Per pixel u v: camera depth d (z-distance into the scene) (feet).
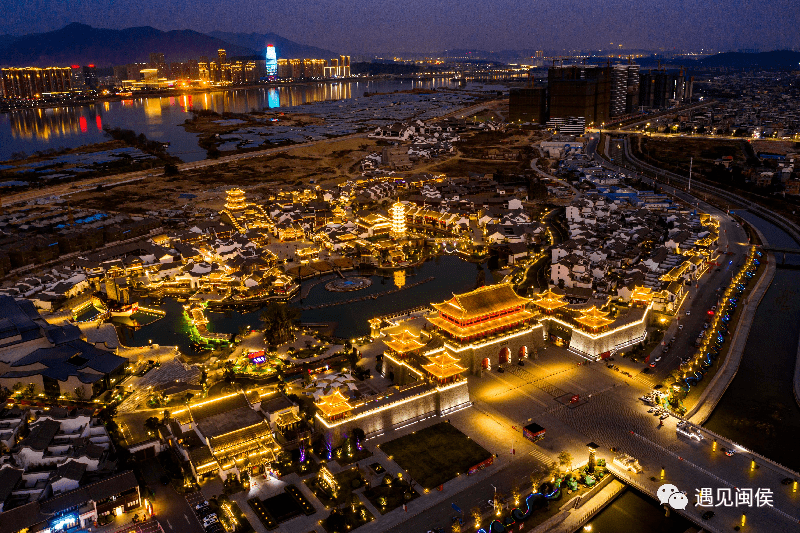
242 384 568.82
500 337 588.09
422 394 504.02
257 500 412.98
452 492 417.69
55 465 437.99
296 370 589.73
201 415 474.08
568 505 404.98
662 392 532.32
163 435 479.00
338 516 388.16
